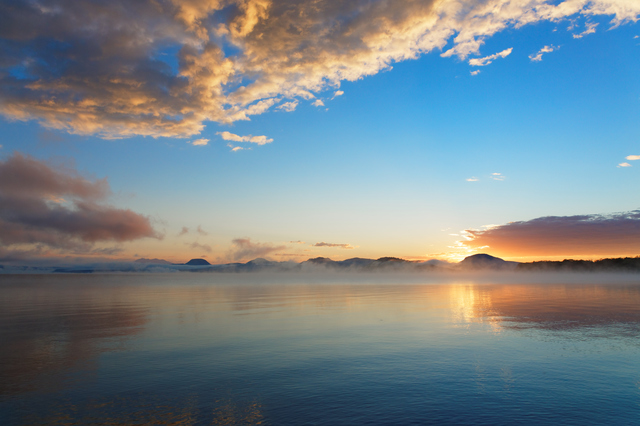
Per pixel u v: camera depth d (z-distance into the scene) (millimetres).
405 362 15336
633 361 15367
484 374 13711
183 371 14141
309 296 51688
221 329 23203
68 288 82812
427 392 11867
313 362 15391
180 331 22484
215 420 9797
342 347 18062
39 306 38875
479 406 10766
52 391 11977
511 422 9703
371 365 14914
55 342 19375
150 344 18828
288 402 11055
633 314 29500
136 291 69000
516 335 20797
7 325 25234
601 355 16328
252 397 11453
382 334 21281
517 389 12141
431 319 27094
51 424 9602
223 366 14820
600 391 11938
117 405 10828
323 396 11531
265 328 23516
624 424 9602
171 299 47875
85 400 11211
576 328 23000
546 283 99000
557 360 15531
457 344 18609
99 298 50531
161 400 11211
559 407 10695
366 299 45500
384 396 11523
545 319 26812
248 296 52656
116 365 14969
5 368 14531
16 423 9648
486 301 41750
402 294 54688
